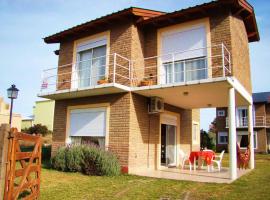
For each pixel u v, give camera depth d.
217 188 8.03
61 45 14.75
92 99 12.54
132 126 11.22
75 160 10.86
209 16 11.29
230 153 9.74
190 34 11.69
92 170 10.45
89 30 13.48
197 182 8.98
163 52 12.31
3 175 4.46
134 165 11.12
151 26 12.74
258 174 11.24
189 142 16.12
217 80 9.44
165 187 8.12
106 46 12.84
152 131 12.52
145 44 12.82
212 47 10.96
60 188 7.75
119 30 12.43
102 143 11.91
